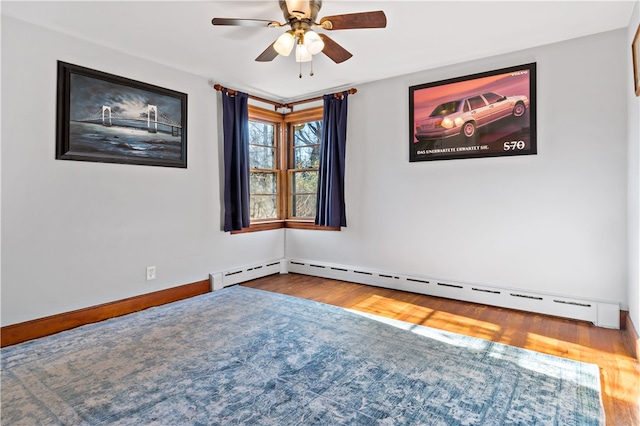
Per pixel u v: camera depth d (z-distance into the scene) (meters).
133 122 3.26
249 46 3.11
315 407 1.78
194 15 2.57
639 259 2.30
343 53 2.64
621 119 2.82
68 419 1.70
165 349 2.45
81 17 2.58
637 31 2.22
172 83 3.59
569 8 2.50
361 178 4.23
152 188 3.43
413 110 3.81
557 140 3.07
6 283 2.55
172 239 3.61
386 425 1.64
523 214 3.25
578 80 2.97
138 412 1.74
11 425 1.65
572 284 3.05
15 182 2.59
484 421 1.67
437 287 3.73
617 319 2.84
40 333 2.70
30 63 2.65
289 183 4.98
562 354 2.37
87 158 2.95
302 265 4.82
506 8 2.50
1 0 2.33
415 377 2.07
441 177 3.68
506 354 2.37
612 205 2.88
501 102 3.31
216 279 4.00
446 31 2.85
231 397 1.87
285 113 4.89
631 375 2.10
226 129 4.02
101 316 3.05
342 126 4.25
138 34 2.86
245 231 4.42
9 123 2.56
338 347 2.47
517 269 3.29
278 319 3.04
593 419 1.67
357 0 2.38
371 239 4.20
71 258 2.88
